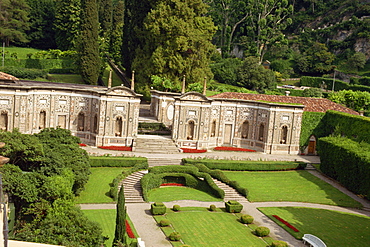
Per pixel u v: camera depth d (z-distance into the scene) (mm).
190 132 74000
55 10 135000
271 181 63438
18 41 135625
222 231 45594
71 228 34219
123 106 69500
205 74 94938
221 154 72000
